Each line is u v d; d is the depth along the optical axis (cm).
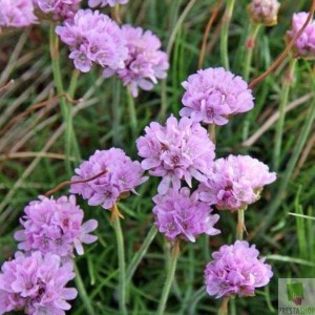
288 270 34
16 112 38
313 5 30
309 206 34
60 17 30
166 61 33
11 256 34
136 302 33
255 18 31
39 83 40
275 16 31
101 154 28
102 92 39
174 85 36
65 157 35
